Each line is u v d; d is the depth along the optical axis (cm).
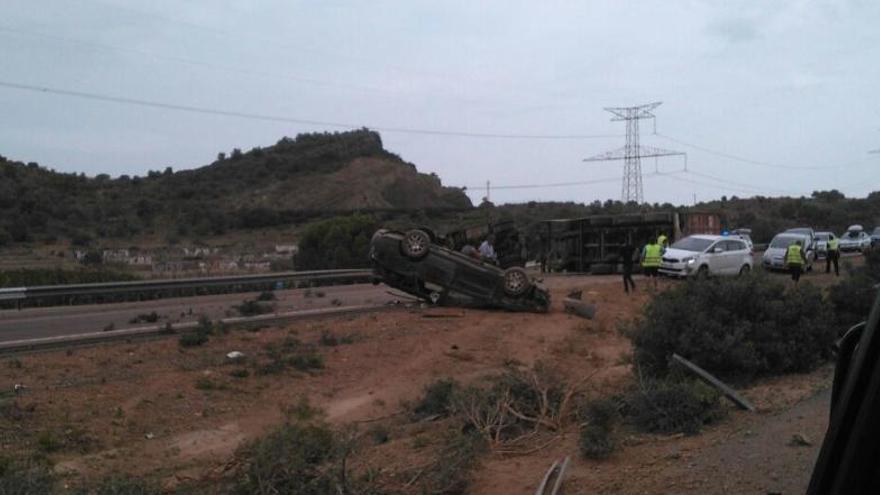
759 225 7619
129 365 1307
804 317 1164
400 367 1499
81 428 997
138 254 5159
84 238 5622
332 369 1445
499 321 2041
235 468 747
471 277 2234
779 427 786
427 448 848
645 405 861
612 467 711
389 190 8525
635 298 2592
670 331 1118
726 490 611
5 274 2639
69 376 1211
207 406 1155
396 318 2011
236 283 2191
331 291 2781
